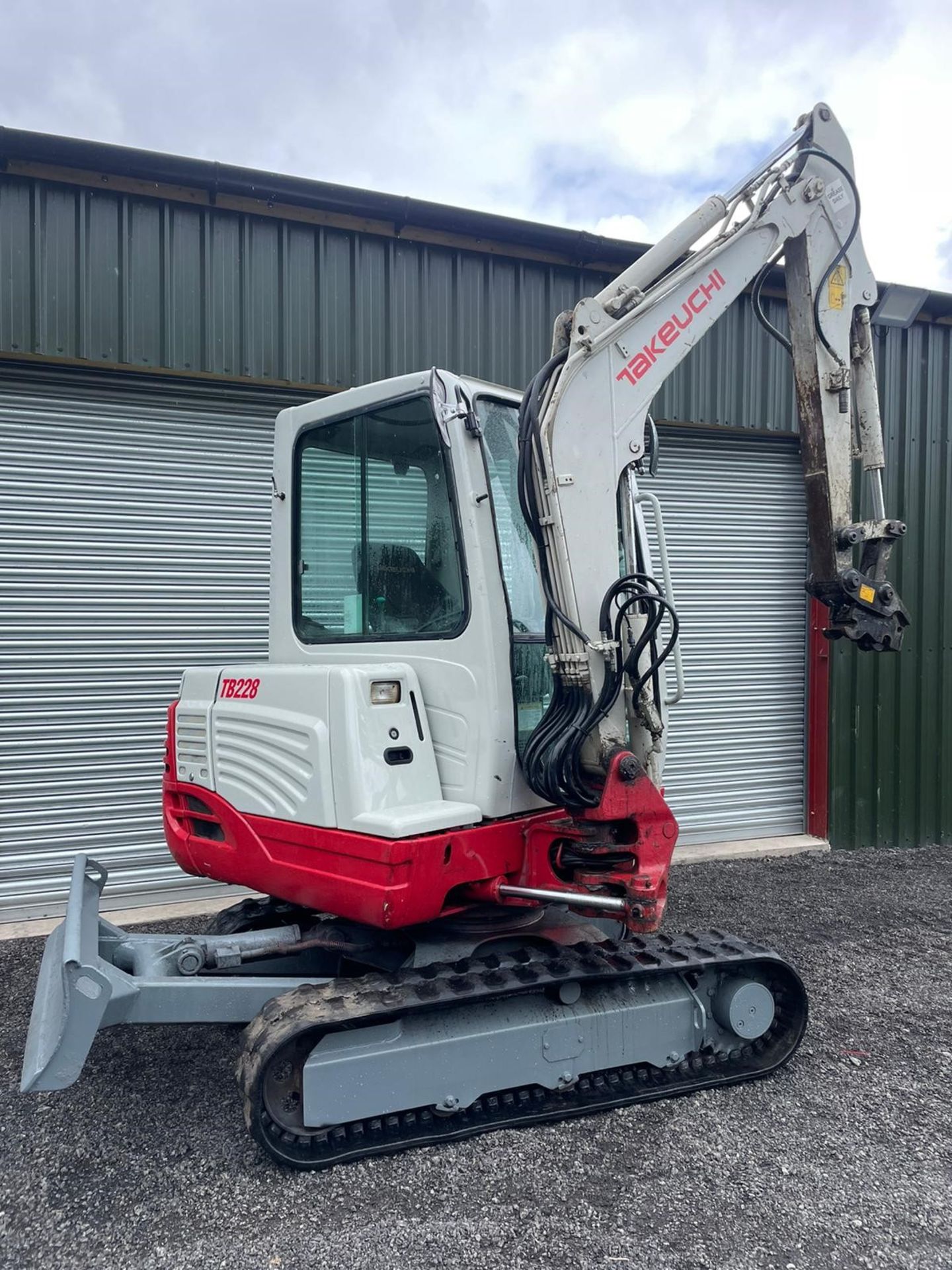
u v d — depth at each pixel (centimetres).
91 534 523
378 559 326
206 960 302
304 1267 227
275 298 536
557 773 286
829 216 339
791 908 546
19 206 486
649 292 315
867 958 460
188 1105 310
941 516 740
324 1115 266
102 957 302
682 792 687
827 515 330
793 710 722
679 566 683
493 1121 289
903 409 724
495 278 593
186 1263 229
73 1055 246
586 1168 270
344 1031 272
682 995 318
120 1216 248
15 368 504
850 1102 312
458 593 299
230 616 555
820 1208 251
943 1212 250
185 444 541
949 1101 313
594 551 305
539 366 609
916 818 733
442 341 578
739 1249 234
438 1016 286
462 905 302
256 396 552
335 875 281
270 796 307
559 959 308
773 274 668
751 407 677
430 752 301
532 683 321
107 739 529
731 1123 297
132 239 507
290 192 520
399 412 318
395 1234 239
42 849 516
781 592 716
